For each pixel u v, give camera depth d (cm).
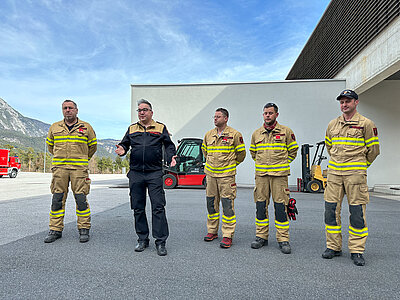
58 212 398
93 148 429
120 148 367
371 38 1106
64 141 399
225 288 247
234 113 1484
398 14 922
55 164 395
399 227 498
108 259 320
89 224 400
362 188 321
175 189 1172
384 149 1377
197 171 1184
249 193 1043
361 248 316
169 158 364
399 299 229
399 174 1368
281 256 338
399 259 329
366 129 326
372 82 1170
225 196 381
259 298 229
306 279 269
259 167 377
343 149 333
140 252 348
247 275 277
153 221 352
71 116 404
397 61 931
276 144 371
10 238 402
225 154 389
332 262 318
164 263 309
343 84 1416
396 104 1385
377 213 642
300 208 697
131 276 272
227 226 378
